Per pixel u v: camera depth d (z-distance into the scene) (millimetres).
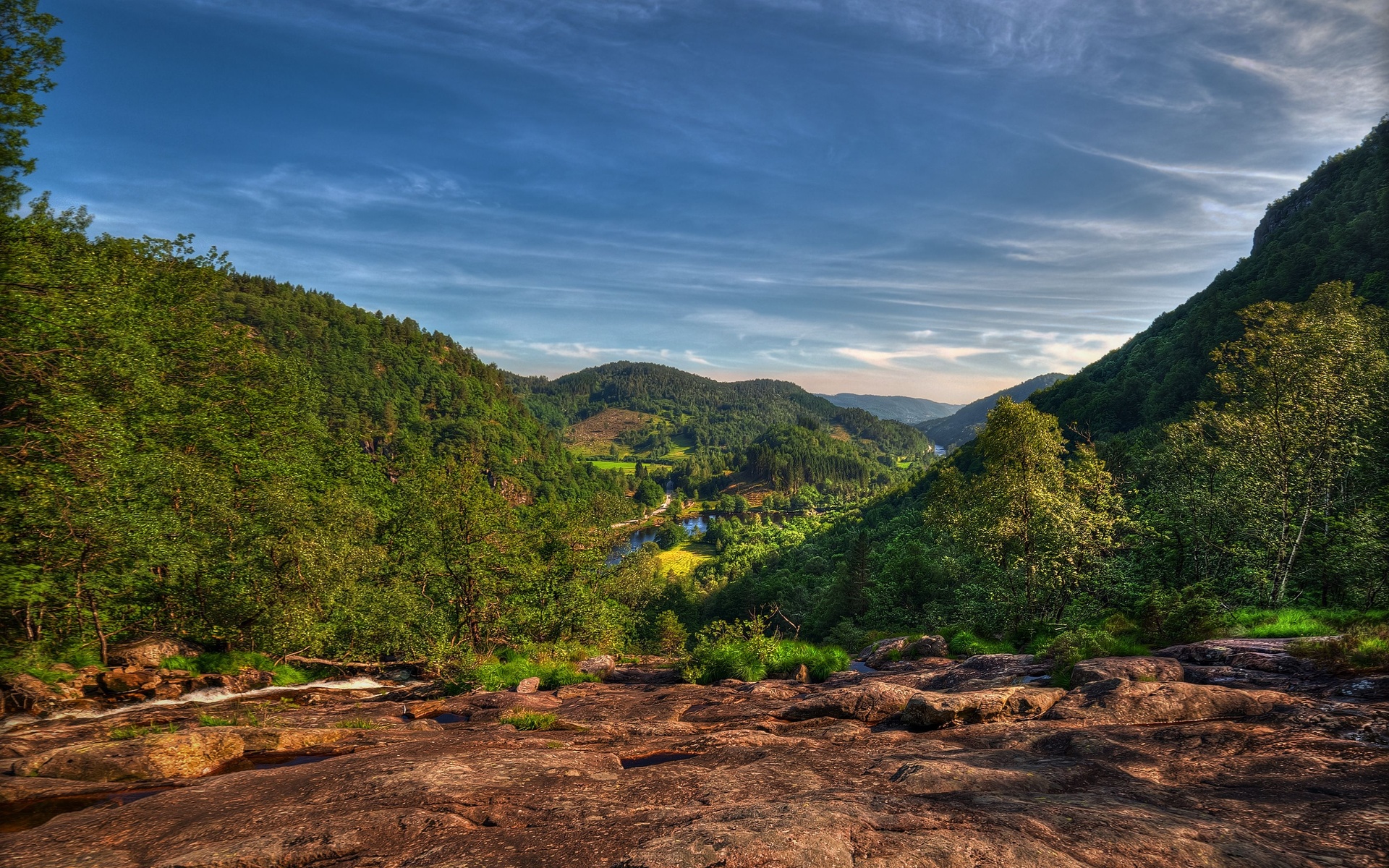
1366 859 4750
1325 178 143250
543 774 8594
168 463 22594
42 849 6691
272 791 8336
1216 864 4824
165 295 30922
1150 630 18188
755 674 19906
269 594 24359
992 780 7043
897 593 56906
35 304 18953
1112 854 5055
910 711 12148
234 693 20719
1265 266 119500
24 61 18641
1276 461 26281
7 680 15812
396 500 39438
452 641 28750
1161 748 8203
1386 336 43375
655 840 5629
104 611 21016
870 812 6094
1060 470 36594
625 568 45062
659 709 15164
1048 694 12008
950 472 47438
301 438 36000
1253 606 24625
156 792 9758
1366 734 7707
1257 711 9977
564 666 22688
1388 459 30312
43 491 17609
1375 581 22359
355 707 18578
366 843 6410
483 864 5609
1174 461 37000
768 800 7109
